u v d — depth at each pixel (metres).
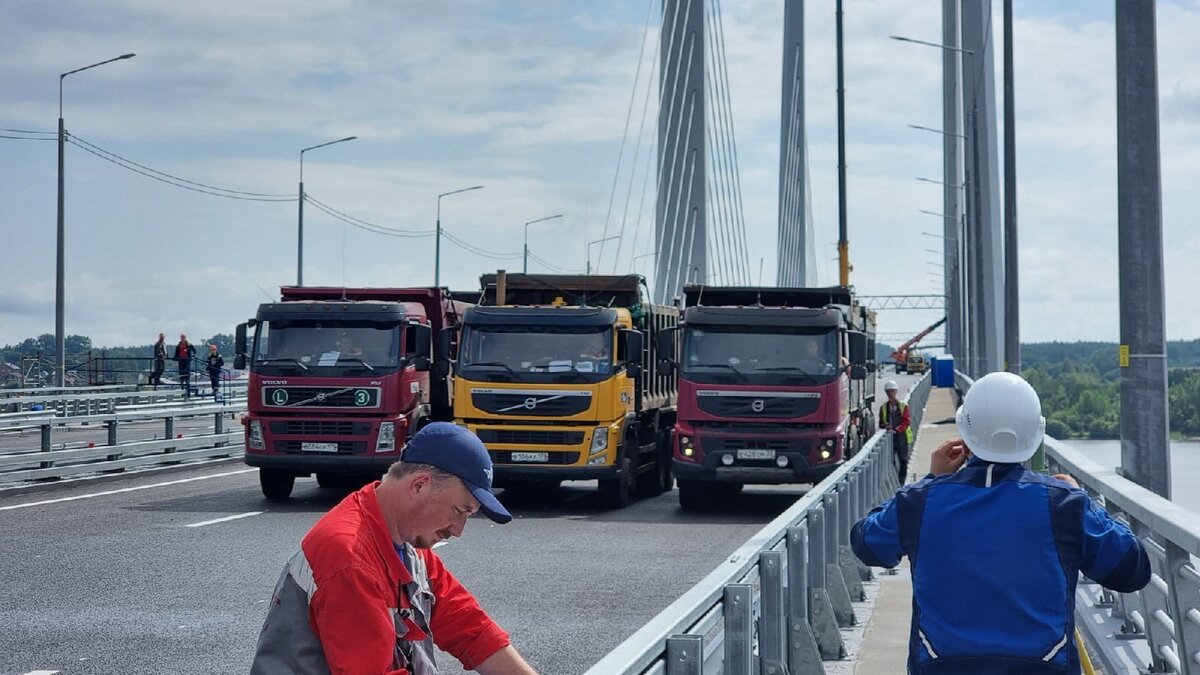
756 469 21.16
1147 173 12.58
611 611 12.10
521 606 12.37
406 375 21.59
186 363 47.53
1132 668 8.27
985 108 45.62
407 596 3.51
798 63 91.00
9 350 51.06
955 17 71.19
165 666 9.67
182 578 13.70
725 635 6.07
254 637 10.72
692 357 21.48
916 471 26.84
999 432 4.19
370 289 23.42
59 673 9.43
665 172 64.88
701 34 65.88
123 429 39.25
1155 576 7.84
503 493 24.62
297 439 21.23
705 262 64.38
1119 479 9.20
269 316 21.66
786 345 21.42
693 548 16.70
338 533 3.41
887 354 181.75
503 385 21.17
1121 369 12.56
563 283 23.92
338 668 3.36
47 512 19.69
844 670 9.18
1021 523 4.05
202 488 23.78
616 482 21.61
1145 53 12.66
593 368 21.20
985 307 44.47
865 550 4.26
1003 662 3.94
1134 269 12.52
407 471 3.46
